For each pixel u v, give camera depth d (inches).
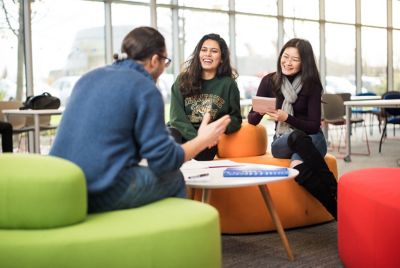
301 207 112.3
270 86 127.7
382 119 327.6
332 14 418.6
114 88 60.6
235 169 90.0
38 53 267.7
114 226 52.9
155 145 60.9
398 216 65.7
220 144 122.9
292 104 122.9
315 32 409.4
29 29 261.7
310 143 108.3
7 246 49.1
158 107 61.7
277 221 93.0
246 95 360.5
